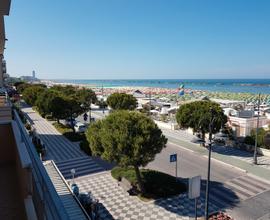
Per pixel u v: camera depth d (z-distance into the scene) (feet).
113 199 58.59
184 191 62.13
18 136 20.22
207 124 91.61
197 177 41.22
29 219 12.34
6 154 25.12
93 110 209.15
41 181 8.85
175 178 67.72
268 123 116.57
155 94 381.40
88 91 213.87
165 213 52.70
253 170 77.30
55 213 6.52
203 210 53.78
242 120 111.55
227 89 580.30
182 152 96.99
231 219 49.65
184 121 96.89
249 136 101.40
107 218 50.85
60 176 68.85
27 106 221.25
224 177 72.23
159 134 56.70
